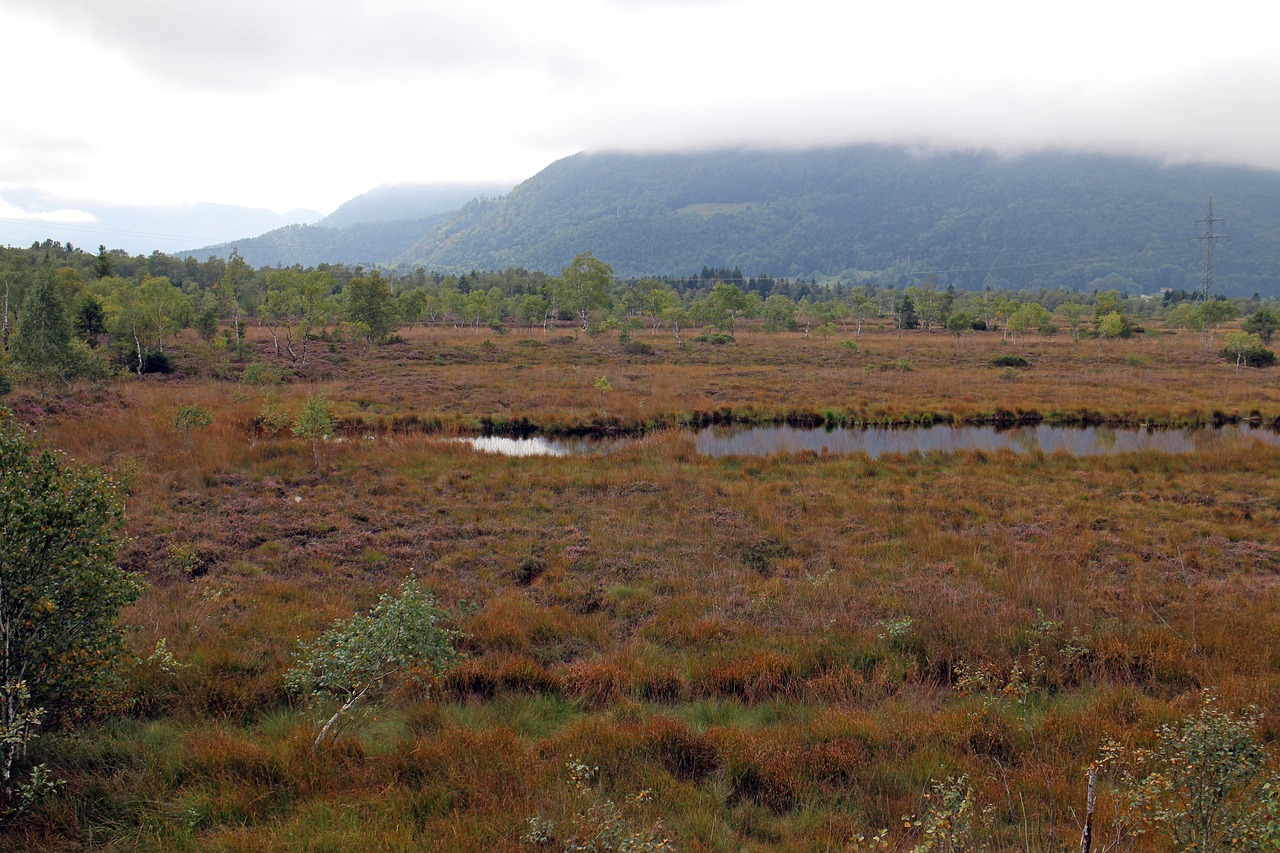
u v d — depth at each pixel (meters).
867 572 13.46
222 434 22.66
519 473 20.44
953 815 5.95
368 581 12.49
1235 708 8.14
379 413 29.77
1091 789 4.68
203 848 5.77
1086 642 10.20
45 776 6.18
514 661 9.52
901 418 31.64
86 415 24.83
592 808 6.14
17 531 6.35
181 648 9.27
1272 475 21.22
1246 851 5.27
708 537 15.43
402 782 6.85
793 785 7.00
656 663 9.80
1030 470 21.84
